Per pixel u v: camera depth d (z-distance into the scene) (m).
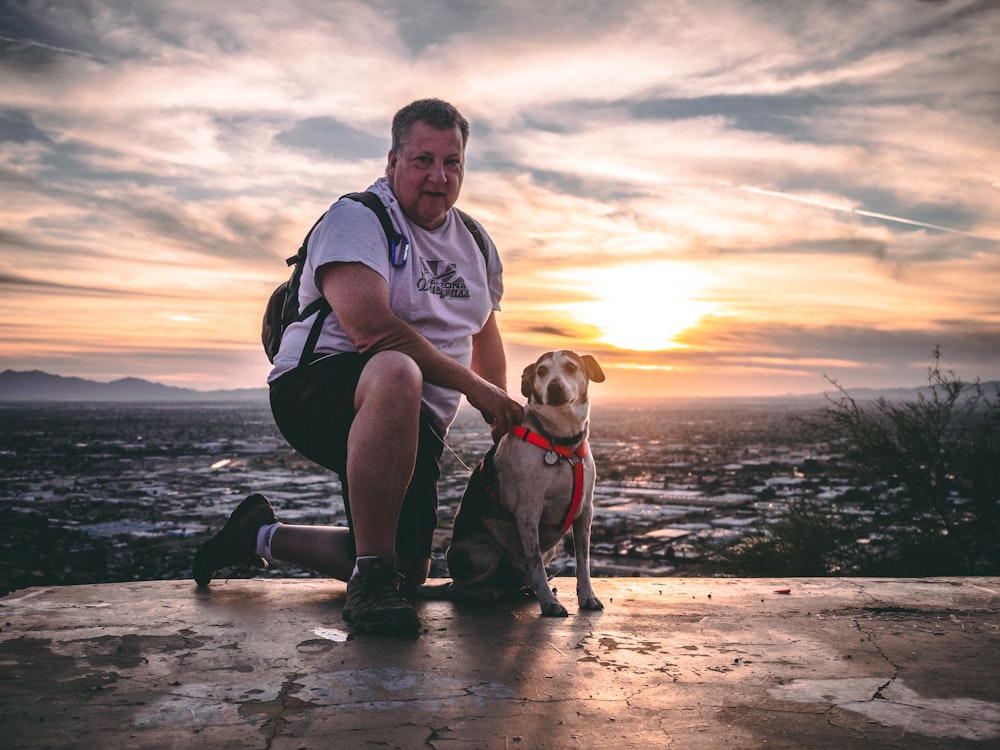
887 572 10.16
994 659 2.46
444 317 3.34
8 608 3.03
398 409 2.81
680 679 2.24
